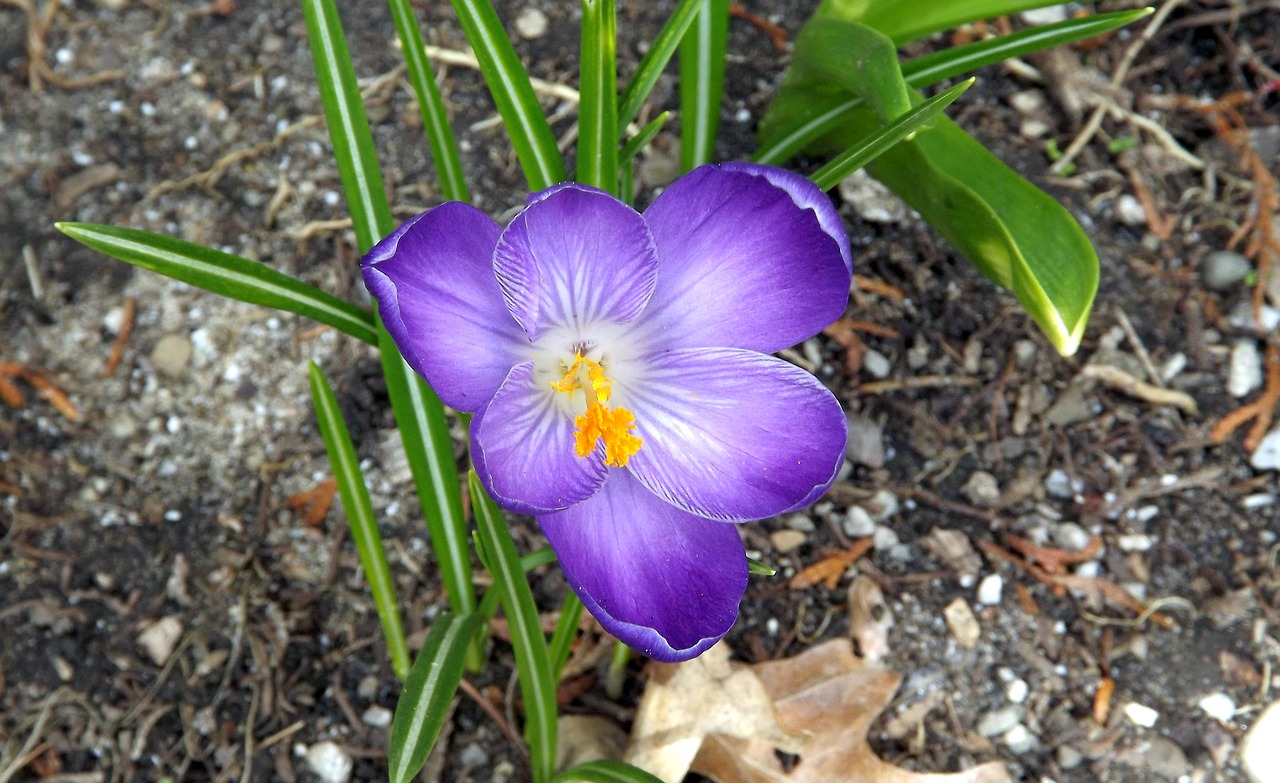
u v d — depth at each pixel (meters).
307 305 0.17
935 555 0.24
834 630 0.23
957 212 0.19
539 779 0.20
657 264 0.15
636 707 0.22
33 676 0.23
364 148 0.18
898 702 0.23
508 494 0.15
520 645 0.17
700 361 0.16
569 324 0.15
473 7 0.17
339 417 0.18
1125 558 0.24
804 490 0.15
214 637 0.23
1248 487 0.24
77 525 0.24
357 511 0.19
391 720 0.22
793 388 0.15
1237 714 0.23
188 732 0.22
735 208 0.15
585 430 0.15
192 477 0.24
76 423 0.24
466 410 0.15
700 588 0.16
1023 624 0.23
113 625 0.23
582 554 0.15
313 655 0.23
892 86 0.17
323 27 0.17
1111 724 0.23
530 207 0.14
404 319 0.14
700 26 0.20
